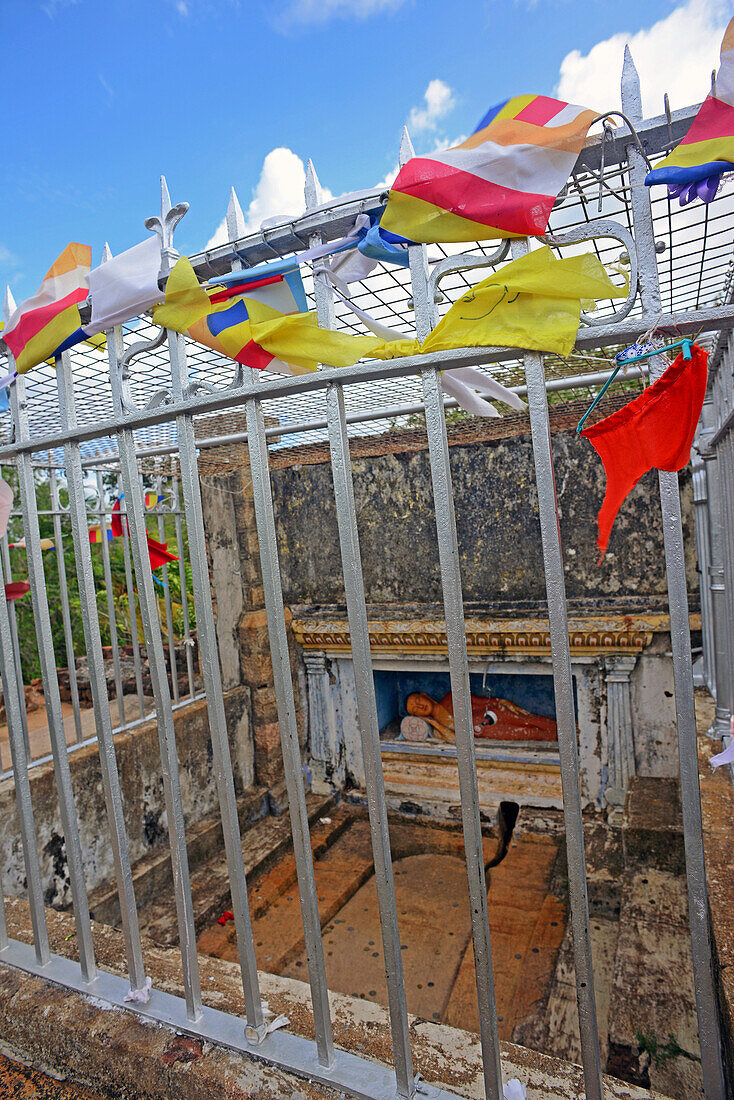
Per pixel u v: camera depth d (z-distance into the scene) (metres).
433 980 3.82
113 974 1.97
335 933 4.36
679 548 1.22
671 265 2.40
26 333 1.84
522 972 3.80
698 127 1.14
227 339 1.52
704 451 3.49
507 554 5.27
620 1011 2.68
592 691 5.14
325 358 1.42
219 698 1.58
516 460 5.18
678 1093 2.34
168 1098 1.58
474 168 1.22
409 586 5.61
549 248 1.22
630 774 5.02
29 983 1.95
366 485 5.70
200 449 5.27
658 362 1.23
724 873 2.20
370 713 1.36
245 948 1.57
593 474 4.98
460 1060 1.53
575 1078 1.46
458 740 1.32
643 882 3.57
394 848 5.44
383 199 1.40
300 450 5.83
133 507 1.69
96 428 1.74
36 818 3.90
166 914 4.31
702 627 4.34
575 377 4.10
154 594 1.68
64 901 4.01
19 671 4.02
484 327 1.27
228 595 5.71
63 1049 1.75
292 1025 1.69
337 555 5.88
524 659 5.23
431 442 1.33
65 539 8.16
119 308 1.65
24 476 1.93
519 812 5.39
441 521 1.32
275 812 5.70
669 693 4.89
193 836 4.90
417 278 1.34
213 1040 1.62
